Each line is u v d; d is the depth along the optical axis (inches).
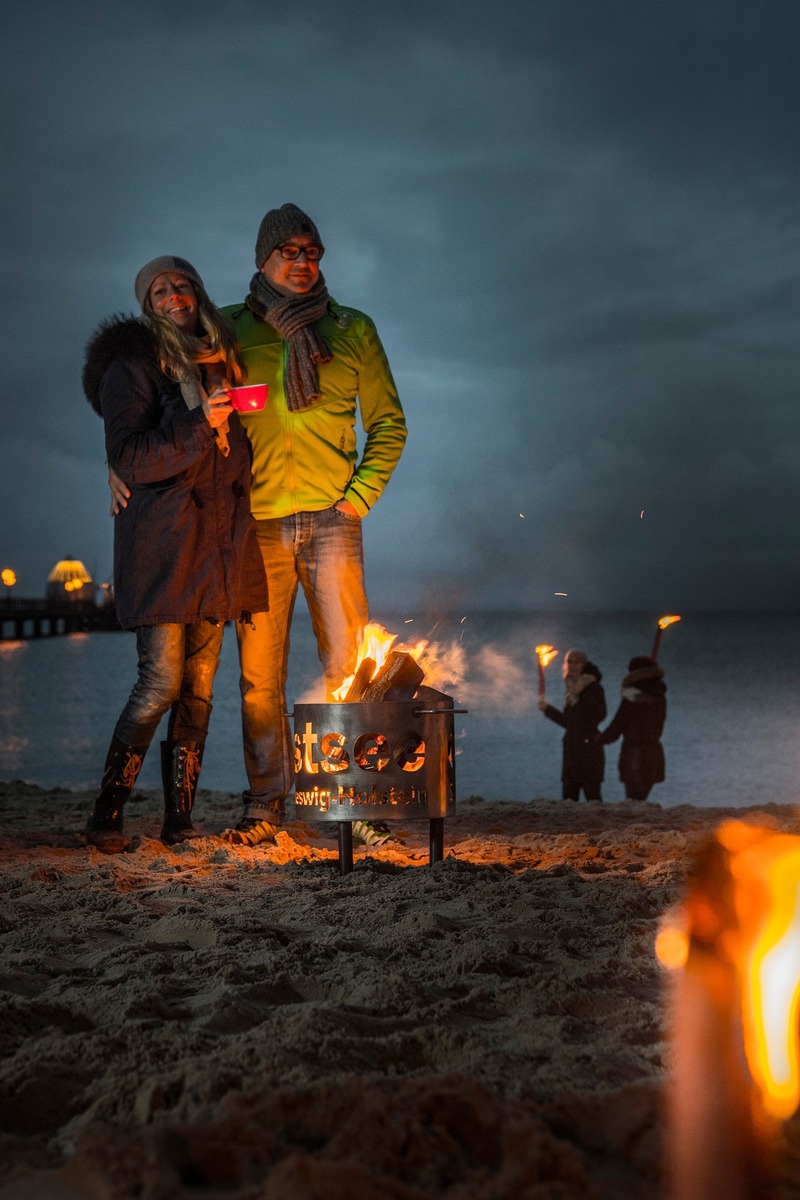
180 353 194.2
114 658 2485.2
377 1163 66.3
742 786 718.5
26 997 104.7
